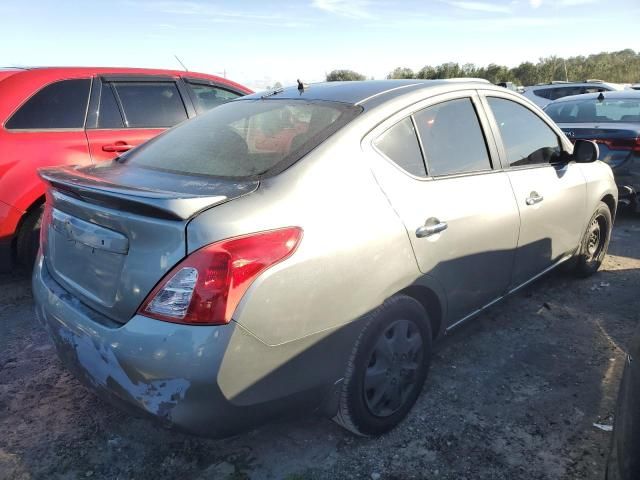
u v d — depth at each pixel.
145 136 4.82
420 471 2.26
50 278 2.39
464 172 2.78
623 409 1.74
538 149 3.44
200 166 2.35
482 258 2.81
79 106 4.48
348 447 2.41
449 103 2.83
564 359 3.15
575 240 3.86
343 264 2.07
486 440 2.44
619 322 3.62
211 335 1.76
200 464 2.31
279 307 1.89
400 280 2.31
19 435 2.50
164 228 1.81
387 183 2.34
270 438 2.46
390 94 2.64
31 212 4.13
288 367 1.97
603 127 6.04
